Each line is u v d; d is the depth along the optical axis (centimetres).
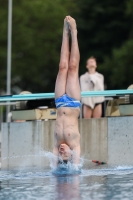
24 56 9512
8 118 4353
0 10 9400
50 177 3081
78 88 3234
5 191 2689
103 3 8900
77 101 3225
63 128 3216
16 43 9381
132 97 3706
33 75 9538
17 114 4009
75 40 3238
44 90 9756
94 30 8969
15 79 9575
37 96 3738
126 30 8919
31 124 3950
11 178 3105
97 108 4006
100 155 3797
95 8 8856
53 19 9594
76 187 2730
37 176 3153
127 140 3697
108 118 3772
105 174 3133
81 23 8938
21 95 3747
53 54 9581
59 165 3275
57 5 9731
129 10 8519
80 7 9019
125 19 8862
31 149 3950
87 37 8994
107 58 8644
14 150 4019
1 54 9244
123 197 2486
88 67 4044
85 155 3850
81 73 8844
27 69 9506
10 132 4028
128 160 3694
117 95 3706
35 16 9544
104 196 2508
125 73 8412
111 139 3756
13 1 9462
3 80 9350
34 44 9506
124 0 8838
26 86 9756
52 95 3734
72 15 9188
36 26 9575
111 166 3556
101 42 8938
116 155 3738
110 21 8919
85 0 8969
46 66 9650
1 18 9375
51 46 9600
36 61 9544
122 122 3716
